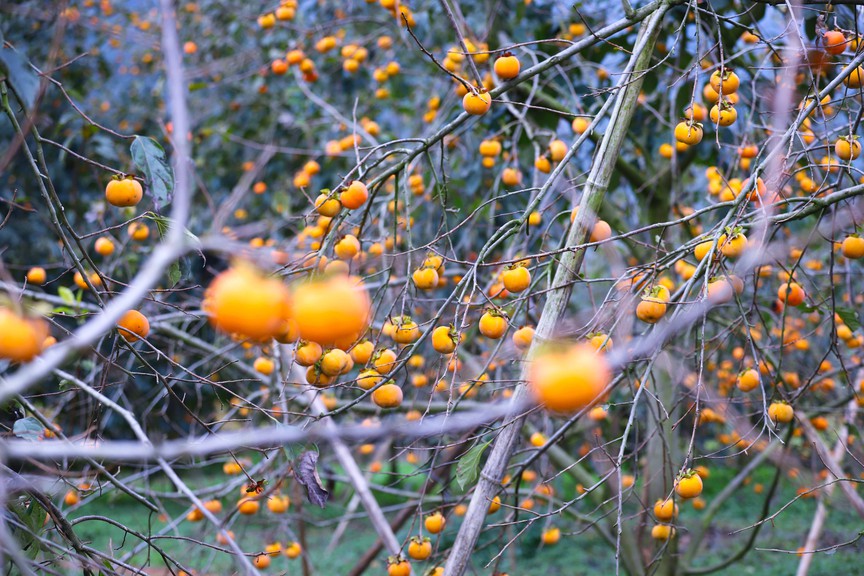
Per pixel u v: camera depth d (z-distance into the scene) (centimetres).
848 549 590
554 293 195
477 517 193
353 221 263
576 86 376
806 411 334
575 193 269
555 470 364
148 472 254
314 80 417
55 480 165
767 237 203
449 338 184
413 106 549
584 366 85
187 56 588
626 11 204
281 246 352
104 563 197
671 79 321
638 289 202
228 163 632
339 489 737
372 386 190
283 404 218
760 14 296
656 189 349
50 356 71
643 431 428
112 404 181
